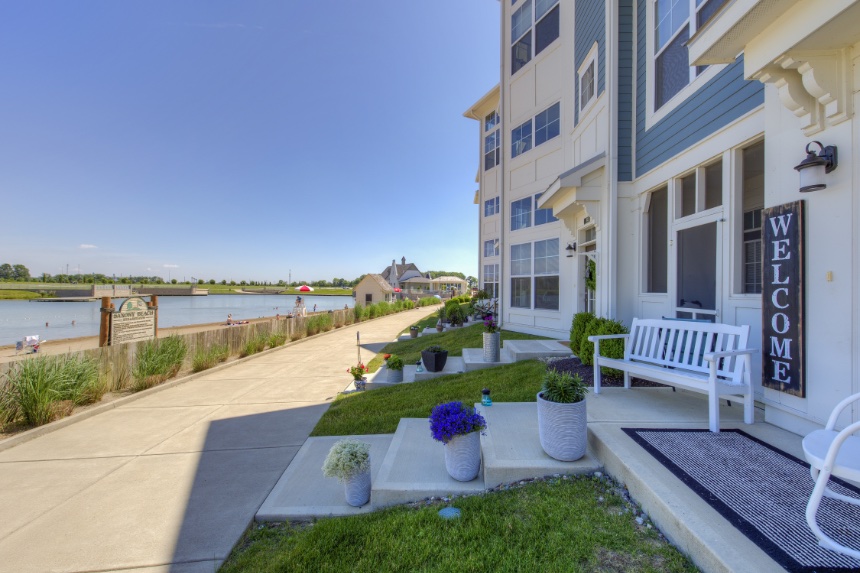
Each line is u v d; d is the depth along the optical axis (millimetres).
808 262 2848
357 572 2092
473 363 7008
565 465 2844
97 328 24812
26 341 14375
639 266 5906
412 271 63844
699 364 3734
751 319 3746
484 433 3469
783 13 2549
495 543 2189
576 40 8312
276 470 3662
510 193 11148
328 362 9930
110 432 4773
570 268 8750
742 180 3990
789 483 2252
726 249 4074
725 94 4066
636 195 6027
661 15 5430
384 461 3336
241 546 2562
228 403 6066
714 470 2420
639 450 2729
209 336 9398
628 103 6168
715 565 1686
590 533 2176
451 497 2818
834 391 2656
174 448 4242
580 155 7969
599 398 4070
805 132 2891
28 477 3562
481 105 17672
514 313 10852
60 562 2402
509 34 11234
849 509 1963
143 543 2578
